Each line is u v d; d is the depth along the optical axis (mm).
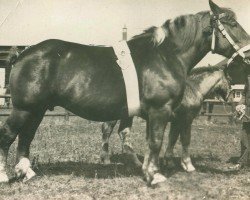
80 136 7312
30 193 3598
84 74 3623
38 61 3594
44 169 4551
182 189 3842
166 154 4738
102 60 3680
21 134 3932
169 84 3633
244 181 4203
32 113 3686
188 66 3938
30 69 3584
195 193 3734
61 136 7258
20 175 3912
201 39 3922
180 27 3855
